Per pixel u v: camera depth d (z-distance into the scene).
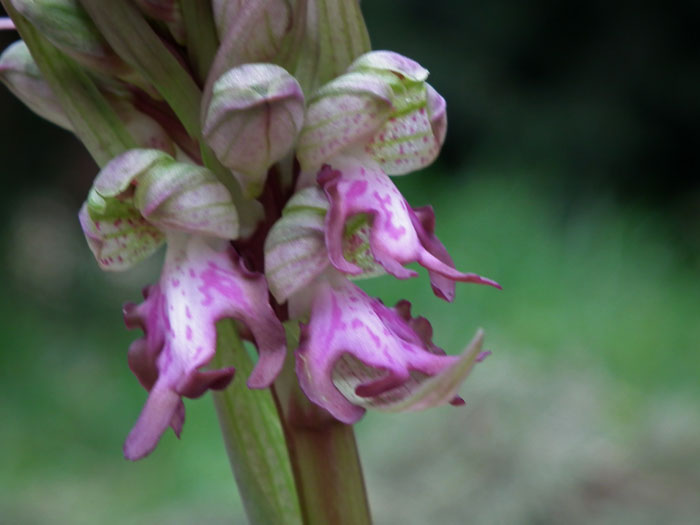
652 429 0.37
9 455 0.49
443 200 0.60
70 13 0.11
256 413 0.13
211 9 0.11
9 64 0.12
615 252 0.56
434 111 0.12
